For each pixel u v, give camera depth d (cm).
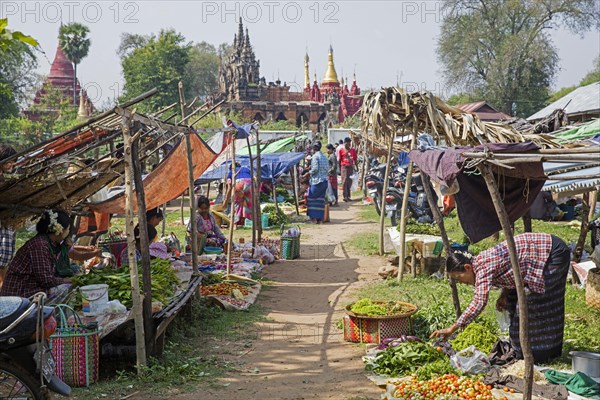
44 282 759
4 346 532
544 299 701
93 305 743
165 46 6425
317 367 742
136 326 705
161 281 880
